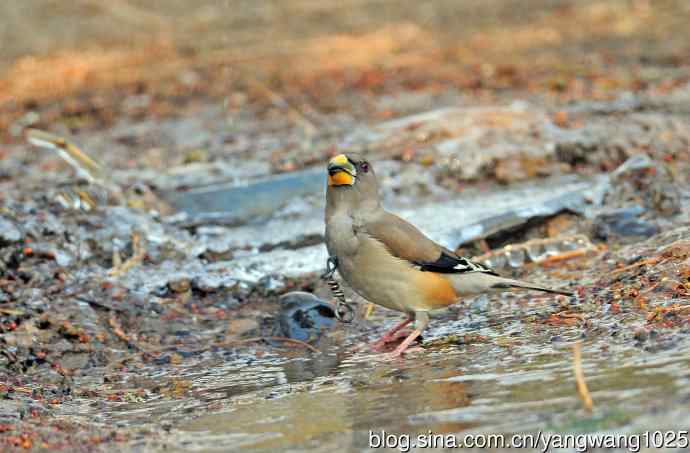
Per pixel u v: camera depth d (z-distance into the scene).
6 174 19.55
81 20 36.22
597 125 19.20
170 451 8.31
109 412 9.84
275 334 12.24
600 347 9.71
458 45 31.16
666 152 17.72
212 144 21.41
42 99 27.23
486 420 8.05
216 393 10.24
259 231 15.68
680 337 9.52
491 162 17.58
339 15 36.59
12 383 11.00
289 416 9.02
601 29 31.81
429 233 14.59
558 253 13.62
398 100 24.12
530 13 35.62
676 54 27.11
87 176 17.12
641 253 12.62
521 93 23.56
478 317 11.88
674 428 7.20
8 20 35.94
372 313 12.64
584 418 7.70
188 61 30.72
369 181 11.45
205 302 13.29
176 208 16.48
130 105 25.94
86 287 13.12
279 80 27.64
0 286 12.89
